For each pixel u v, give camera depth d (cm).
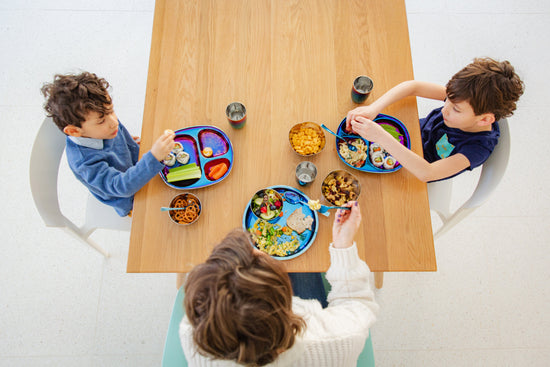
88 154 119
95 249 171
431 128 140
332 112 123
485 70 109
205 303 62
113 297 178
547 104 215
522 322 174
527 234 190
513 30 233
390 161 115
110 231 191
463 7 239
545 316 175
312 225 109
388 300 178
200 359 74
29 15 233
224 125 120
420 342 171
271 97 124
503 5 239
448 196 147
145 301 178
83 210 194
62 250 186
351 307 90
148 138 119
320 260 105
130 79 221
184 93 123
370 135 113
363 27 133
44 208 124
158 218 109
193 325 66
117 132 130
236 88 124
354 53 130
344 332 81
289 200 112
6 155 203
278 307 62
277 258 104
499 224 192
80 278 181
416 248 108
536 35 232
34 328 172
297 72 127
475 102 110
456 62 226
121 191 111
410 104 127
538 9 238
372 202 112
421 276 182
